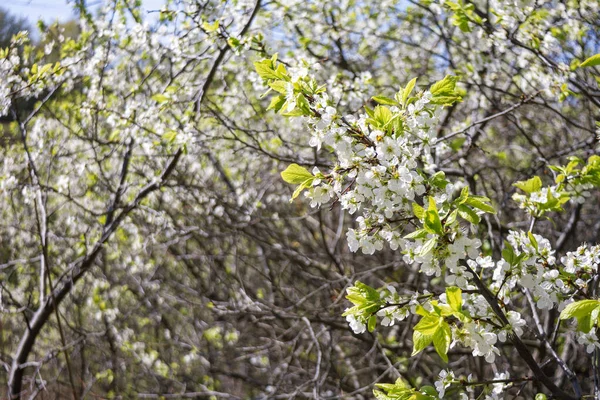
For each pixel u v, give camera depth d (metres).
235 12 5.06
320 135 2.38
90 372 7.26
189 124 4.91
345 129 2.37
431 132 2.38
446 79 2.45
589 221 6.61
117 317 7.24
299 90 2.46
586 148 5.55
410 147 2.35
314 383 5.59
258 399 5.88
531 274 2.51
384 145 2.30
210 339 6.90
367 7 6.16
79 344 6.62
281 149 6.44
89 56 5.62
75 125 6.03
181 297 7.00
